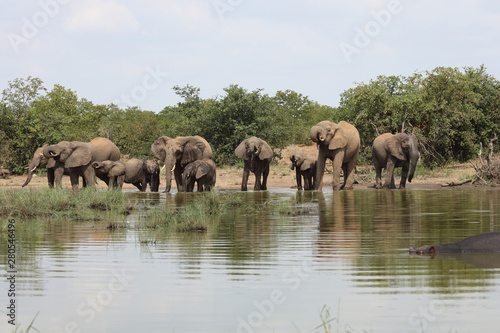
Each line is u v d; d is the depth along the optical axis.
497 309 5.89
